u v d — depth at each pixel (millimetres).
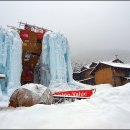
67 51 35531
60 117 6809
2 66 28500
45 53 33781
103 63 40906
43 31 36750
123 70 39875
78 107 9359
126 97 11133
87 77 51938
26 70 36531
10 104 13891
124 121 7059
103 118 6859
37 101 13297
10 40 29953
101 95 11664
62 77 33031
